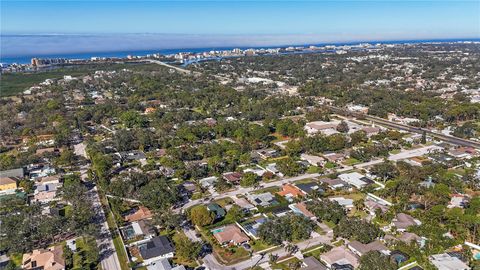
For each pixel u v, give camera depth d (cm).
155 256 11506
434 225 12738
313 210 14100
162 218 13462
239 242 12381
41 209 14575
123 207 14800
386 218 13650
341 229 12669
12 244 11875
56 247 12106
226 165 19000
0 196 15838
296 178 17938
